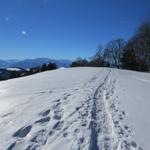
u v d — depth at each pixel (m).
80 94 11.44
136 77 26.48
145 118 7.66
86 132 5.91
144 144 5.50
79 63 85.44
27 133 5.81
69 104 8.97
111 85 16.17
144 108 9.12
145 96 12.13
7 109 8.42
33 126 6.26
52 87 14.51
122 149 5.07
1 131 5.97
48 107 8.30
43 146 5.04
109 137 5.72
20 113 7.61
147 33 60.16
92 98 10.48
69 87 14.34
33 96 11.04
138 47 63.81
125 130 6.34
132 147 5.27
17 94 12.45
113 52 79.38
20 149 4.87
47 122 6.65
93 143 5.27
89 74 25.80
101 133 5.97
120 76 25.95
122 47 78.31
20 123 6.53
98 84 16.23
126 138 5.76
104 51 81.56
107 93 12.30
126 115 7.86
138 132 6.27
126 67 69.94
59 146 5.04
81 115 7.43
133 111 8.50
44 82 18.05
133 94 12.52
